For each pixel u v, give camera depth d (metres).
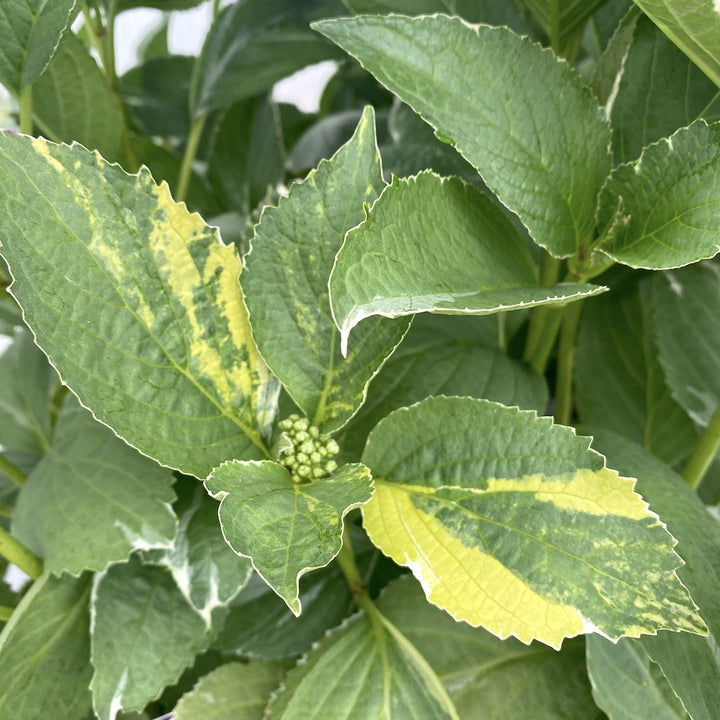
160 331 0.28
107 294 0.27
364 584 0.37
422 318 0.37
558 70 0.30
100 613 0.33
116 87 0.52
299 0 0.47
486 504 0.28
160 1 0.52
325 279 0.29
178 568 0.33
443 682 0.34
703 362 0.41
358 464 0.29
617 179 0.31
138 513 0.32
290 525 0.25
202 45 0.48
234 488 0.26
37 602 0.32
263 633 0.38
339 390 0.30
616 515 0.26
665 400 0.44
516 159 0.29
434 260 0.27
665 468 0.34
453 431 0.29
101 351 0.27
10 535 0.34
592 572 0.26
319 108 0.62
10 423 0.42
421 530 0.28
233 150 0.53
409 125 0.44
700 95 0.33
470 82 0.29
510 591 0.27
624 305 0.45
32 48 0.32
